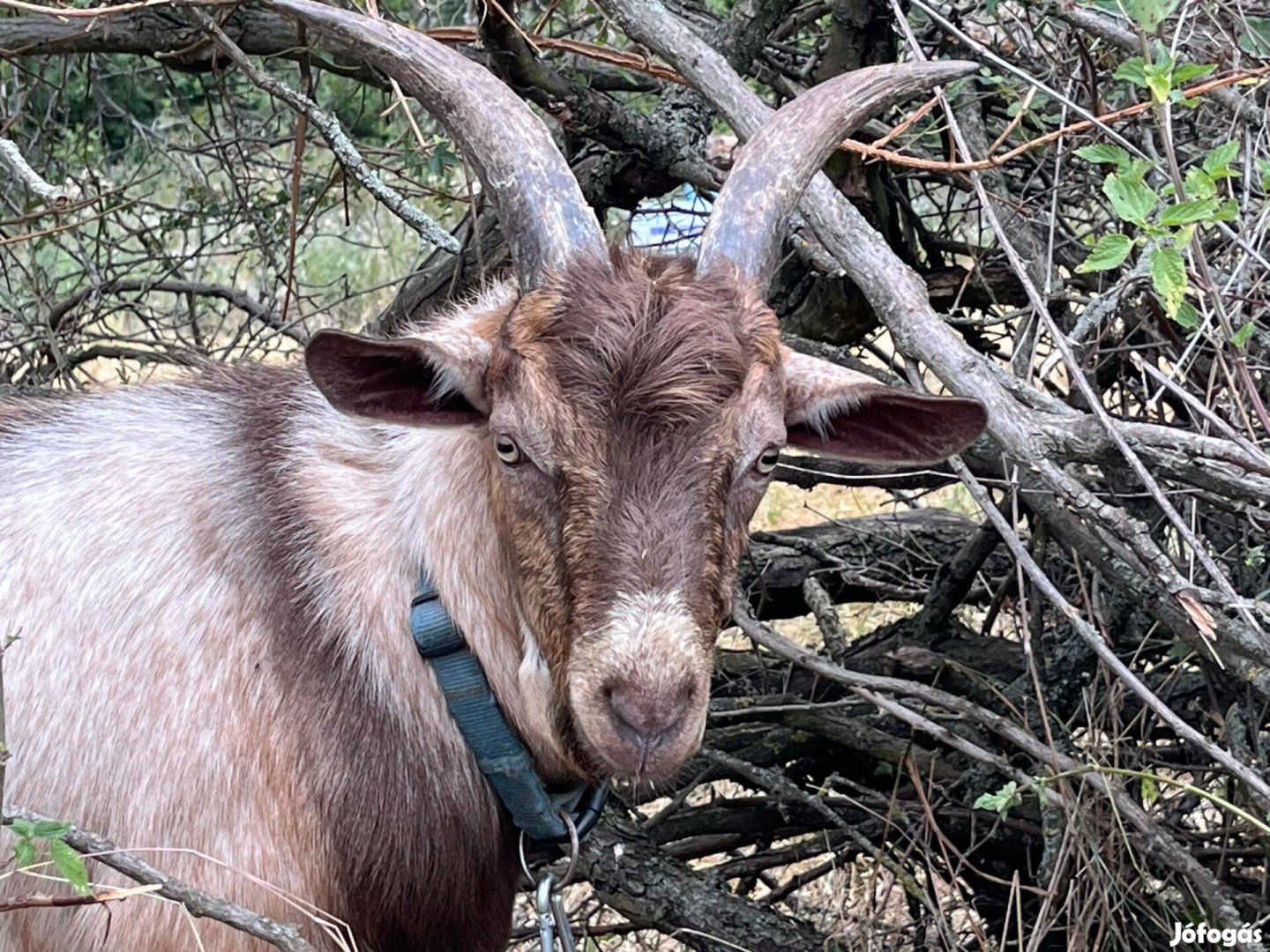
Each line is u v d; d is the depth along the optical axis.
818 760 1.56
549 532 0.86
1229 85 1.08
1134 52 1.17
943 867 1.46
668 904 1.36
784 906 1.70
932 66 0.97
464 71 0.92
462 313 1.03
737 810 1.53
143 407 1.07
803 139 0.93
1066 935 1.32
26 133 1.90
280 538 1.00
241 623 0.97
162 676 0.96
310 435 1.02
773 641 1.33
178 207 2.09
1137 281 1.14
